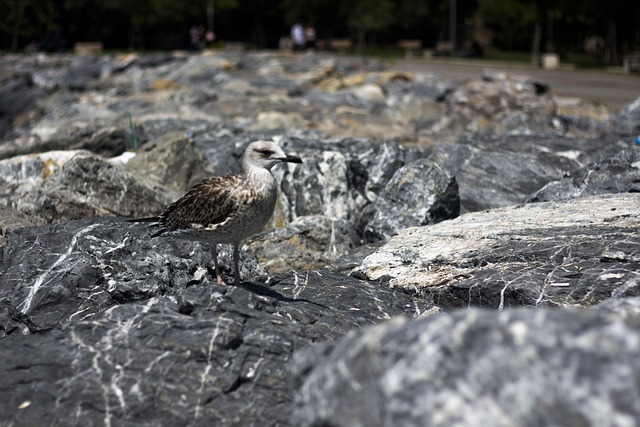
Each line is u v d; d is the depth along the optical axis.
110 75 45.16
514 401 3.46
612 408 3.32
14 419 5.56
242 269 8.90
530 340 3.56
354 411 3.72
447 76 41.62
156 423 5.62
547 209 10.46
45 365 5.93
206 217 7.12
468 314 3.81
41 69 50.78
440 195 11.34
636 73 42.25
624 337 3.45
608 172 11.55
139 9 78.62
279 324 6.61
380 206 11.64
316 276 8.55
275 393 5.92
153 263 8.56
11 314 8.10
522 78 23.36
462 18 77.81
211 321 6.32
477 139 14.95
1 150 16.02
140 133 17.55
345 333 6.95
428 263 8.94
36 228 9.17
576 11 46.34
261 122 20.50
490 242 9.16
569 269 8.07
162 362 5.98
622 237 8.66
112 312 6.51
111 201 11.05
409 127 22.47
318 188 12.61
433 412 3.53
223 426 5.64
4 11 73.88
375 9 77.44
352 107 25.84
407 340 3.77
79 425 5.55
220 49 68.88
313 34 72.94
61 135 16.61
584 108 24.58
